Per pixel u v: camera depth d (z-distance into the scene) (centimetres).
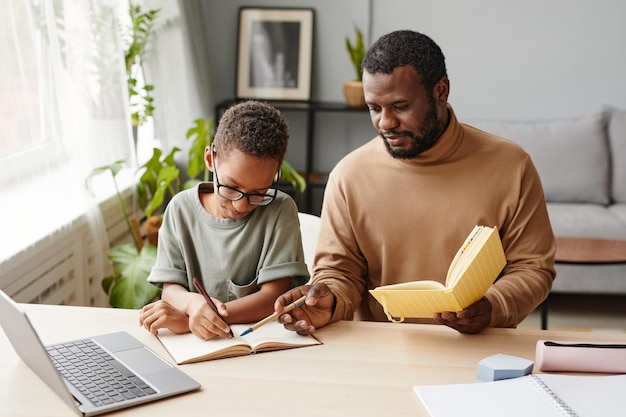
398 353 129
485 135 167
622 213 363
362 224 167
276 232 144
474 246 132
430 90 149
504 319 142
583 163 380
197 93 355
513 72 415
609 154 387
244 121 129
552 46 411
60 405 110
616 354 121
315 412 108
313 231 187
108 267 255
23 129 205
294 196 407
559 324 326
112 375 117
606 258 252
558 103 416
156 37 326
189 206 147
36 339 103
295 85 421
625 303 351
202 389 115
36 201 211
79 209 235
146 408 109
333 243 168
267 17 420
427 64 148
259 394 113
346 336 137
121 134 259
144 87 301
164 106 337
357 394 114
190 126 352
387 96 147
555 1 407
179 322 134
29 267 207
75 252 236
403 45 147
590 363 121
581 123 388
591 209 368
